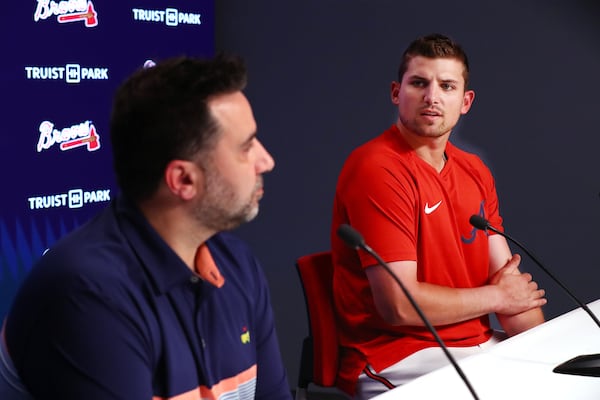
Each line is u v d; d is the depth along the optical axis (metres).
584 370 2.73
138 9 5.95
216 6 6.58
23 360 2.12
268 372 2.64
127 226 2.22
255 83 6.56
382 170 3.83
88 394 2.07
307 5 6.41
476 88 6.26
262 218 6.62
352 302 3.94
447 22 6.24
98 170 5.84
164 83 2.17
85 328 2.07
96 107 5.79
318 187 6.55
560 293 6.29
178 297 2.25
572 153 6.14
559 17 6.03
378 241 3.75
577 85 6.07
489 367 2.83
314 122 6.51
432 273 3.97
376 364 3.82
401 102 3.98
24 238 5.45
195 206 2.21
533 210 6.27
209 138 2.16
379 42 6.34
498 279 4.02
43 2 5.41
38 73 5.43
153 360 2.19
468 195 4.12
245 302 2.49
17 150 5.37
